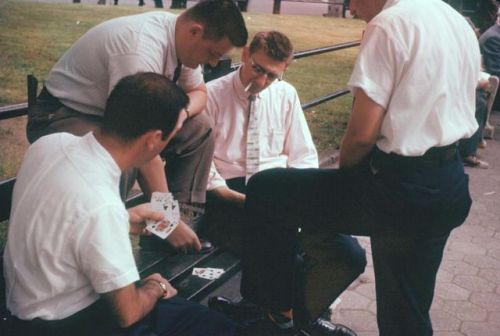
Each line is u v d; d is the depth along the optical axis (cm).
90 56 259
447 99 227
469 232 494
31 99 272
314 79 1020
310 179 254
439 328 359
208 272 321
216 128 333
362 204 242
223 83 330
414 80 222
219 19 253
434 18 228
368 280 405
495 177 627
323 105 853
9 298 199
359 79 224
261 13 1833
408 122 225
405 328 258
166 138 198
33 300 192
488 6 772
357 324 358
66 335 195
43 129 267
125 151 195
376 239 250
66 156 191
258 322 295
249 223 275
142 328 211
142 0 1648
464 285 409
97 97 262
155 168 271
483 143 708
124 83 194
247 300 298
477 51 240
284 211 261
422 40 222
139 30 255
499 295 401
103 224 184
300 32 1482
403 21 224
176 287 305
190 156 304
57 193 185
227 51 262
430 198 233
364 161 241
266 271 279
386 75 223
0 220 265
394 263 251
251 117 329
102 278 186
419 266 250
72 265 187
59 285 189
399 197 233
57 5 1336
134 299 196
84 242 183
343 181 247
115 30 256
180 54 263
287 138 346
